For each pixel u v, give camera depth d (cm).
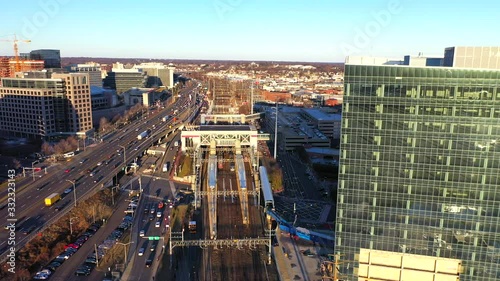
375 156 13700
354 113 13562
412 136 13288
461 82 12581
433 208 13500
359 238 14362
